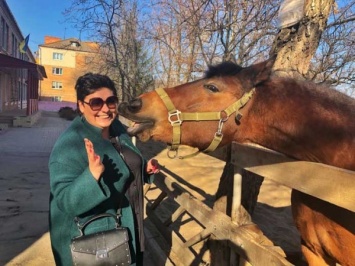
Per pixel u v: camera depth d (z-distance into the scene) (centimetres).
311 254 223
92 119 199
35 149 1121
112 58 1284
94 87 195
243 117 213
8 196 600
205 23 674
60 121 2461
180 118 210
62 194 175
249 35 669
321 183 167
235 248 246
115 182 197
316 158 206
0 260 379
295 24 318
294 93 212
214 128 213
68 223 190
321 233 201
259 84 217
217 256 287
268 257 203
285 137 210
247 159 238
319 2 307
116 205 200
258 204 596
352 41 525
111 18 1081
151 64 1254
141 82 1235
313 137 203
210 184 700
